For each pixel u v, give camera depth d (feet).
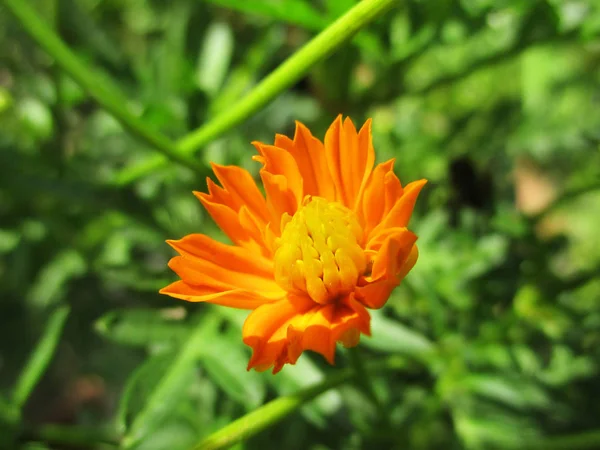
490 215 0.70
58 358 0.96
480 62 0.70
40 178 0.62
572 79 0.89
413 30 0.67
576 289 0.66
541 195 1.29
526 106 0.84
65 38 0.74
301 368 0.50
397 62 0.69
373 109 0.79
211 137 0.54
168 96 0.74
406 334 0.52
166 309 0.55
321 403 0.51
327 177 0.39
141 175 0.62
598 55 0.91
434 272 0.63
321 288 0.35
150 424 0.47
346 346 0.34
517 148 0.82
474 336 0.62
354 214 0.37
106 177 0.74
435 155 0.79
